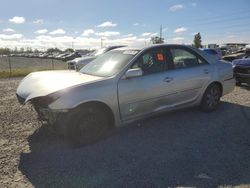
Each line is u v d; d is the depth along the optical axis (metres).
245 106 6.77
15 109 6.76
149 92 4.94
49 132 4.98
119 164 3.80
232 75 6.64
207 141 4.57
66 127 4.22
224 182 3.32
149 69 5.07
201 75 5.85
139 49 5.16
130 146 4.40
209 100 6.15
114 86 4.54
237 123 5.47
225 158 3.95
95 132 4.48
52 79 4.73
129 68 4.79
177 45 5.68
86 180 3.40
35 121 5.75
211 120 5.66
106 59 5.42
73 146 4.32
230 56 14.41
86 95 4.24
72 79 4.64
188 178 3.42
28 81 4.96
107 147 4.37
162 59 5.30
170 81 5.24
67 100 4.10
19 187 3.26
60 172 3.60
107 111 4.55
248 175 3.47
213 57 6.43
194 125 5.36
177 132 4.99
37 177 3.48
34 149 4.33
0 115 6.20
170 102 5.35
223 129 5.13
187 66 5.71
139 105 4.87
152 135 4.86
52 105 4.11
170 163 3.81
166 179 3.40
